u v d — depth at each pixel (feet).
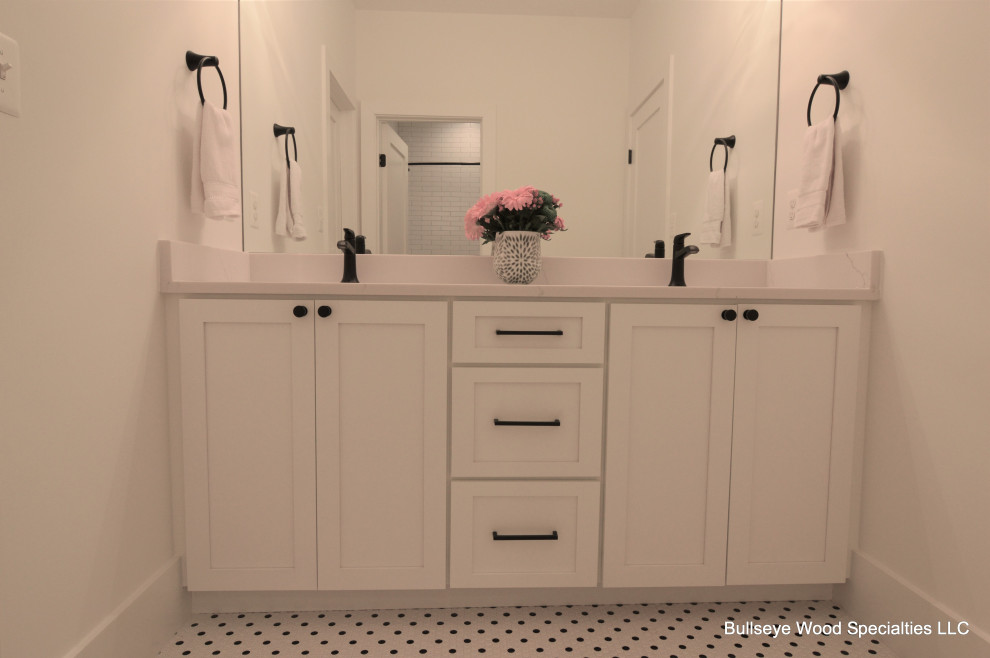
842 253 4.58
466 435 4.11
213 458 4.03
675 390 4.18
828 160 4.51
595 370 4.12
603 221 6.00
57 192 2.93
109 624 3.37
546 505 4.21
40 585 2.89
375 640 4.02
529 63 5.88
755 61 5.92
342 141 5.78
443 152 5.86
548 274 5.73
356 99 5.79
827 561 4.38
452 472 4.14
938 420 3.69
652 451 4.21
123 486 3.55
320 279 5.61
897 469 4.05
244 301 3.94
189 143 4.37
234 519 4.09
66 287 3.02
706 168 6.01
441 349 4.03
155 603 3.84
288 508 4.09
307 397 4.02
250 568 4.12
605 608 4.49
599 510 4.25
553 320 4.10
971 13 3.40
